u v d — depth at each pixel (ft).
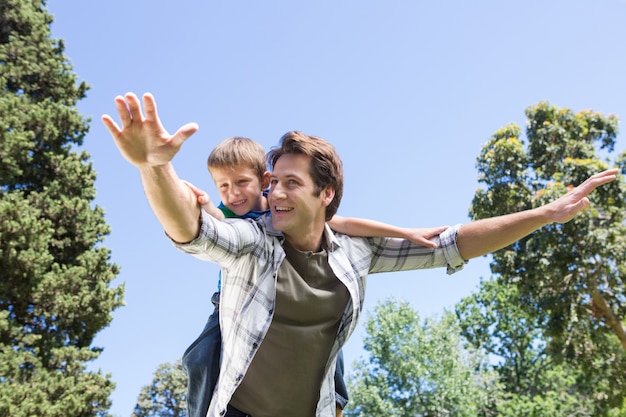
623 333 46.57
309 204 6.61
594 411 50.78
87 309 40.16
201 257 5.90
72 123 45.78
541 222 7.23
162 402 102.73
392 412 64.13
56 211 42.57
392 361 67.00
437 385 66.08
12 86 47.52
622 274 46.06
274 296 6.27
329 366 6.63
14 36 48.52
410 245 7.57
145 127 4.84
